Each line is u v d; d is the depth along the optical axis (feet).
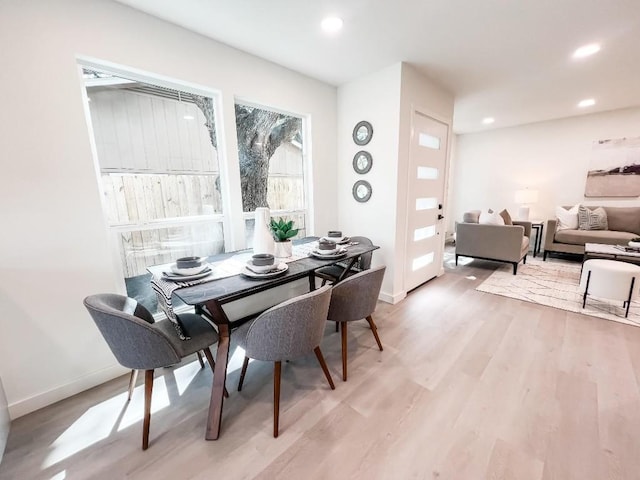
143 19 6.16
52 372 5.60
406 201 9.95
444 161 11.89
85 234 5.76
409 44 7.64
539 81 10.26
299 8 6.07
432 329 8.21
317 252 6.98
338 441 4.63
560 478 3.97
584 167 15.85
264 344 4.75
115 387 6.07
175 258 7.59
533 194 16.57
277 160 9.75
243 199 8.96
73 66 5.39
